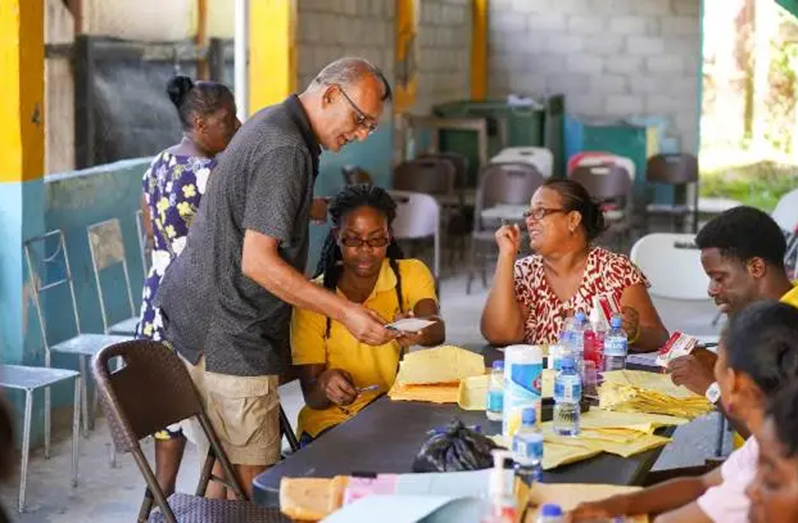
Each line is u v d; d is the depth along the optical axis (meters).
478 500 2.91
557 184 4.91
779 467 2.39
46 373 6.14
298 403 7.52
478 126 13.37
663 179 13.63
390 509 2.87
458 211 12.88
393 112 12.60
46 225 7.16
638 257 6.64
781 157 12.53
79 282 7.52
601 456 3.58
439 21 14.65
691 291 6.61
